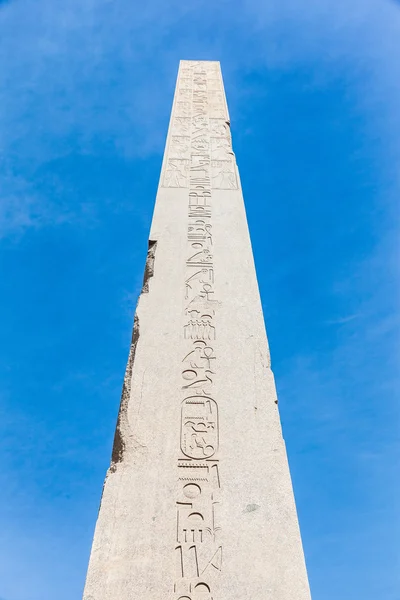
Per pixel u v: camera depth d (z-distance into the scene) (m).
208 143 9.21
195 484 5.01
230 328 6.33
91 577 4.46
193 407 5.58
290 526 4.80
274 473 5.13
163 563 4.54
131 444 5.29
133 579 4.45
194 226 7.59
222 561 4.57
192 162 8.74
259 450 5.29
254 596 4.41
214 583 4.46
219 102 10.36
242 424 5.47
